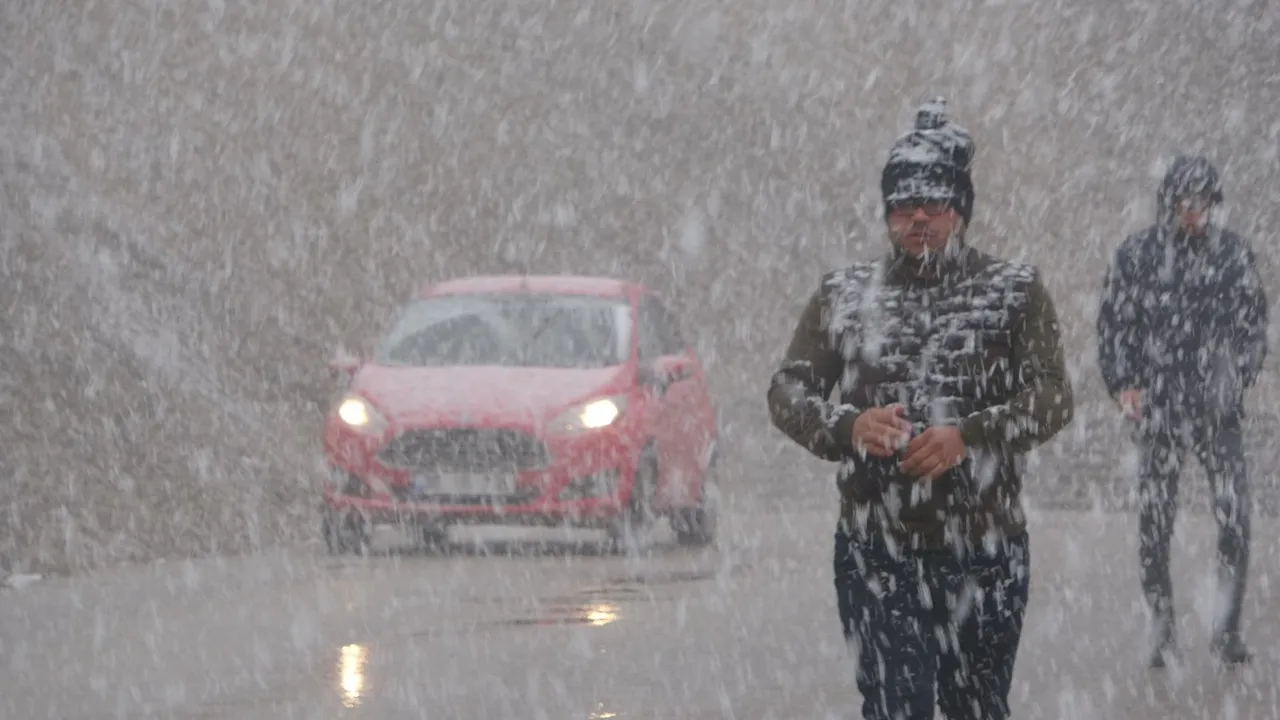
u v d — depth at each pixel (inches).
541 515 1070.4
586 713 615.2
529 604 869.8
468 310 1184.2
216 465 1205.7
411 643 752.3
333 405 1103.0
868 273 445.7
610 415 1087.6
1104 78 3248.0
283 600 873.5
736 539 1198.3
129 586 911.7
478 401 1085.8
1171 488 702.5
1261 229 2807.6
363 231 2124.8
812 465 1659.7
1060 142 3157.0
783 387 443.8
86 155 1905.8
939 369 434.9
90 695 635.5
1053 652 731.4
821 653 736.3
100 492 1069.8
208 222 1905.8
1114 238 2903.5
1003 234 2933.1
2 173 1499.8
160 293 1594.5
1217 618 701.9
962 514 430.9
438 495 1072.2
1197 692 650.2
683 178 2751.0
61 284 1301.7
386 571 997.2
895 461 432.8
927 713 433.7
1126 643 753.6
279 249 1926.7
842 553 441.7
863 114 3115.2
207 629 781.9
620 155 2706.7
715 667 702.5
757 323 2549.2
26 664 693.9
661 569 1018.1
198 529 1095.0
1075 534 1172.5
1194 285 701.9
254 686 655.1
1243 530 700.0
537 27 2812.5
